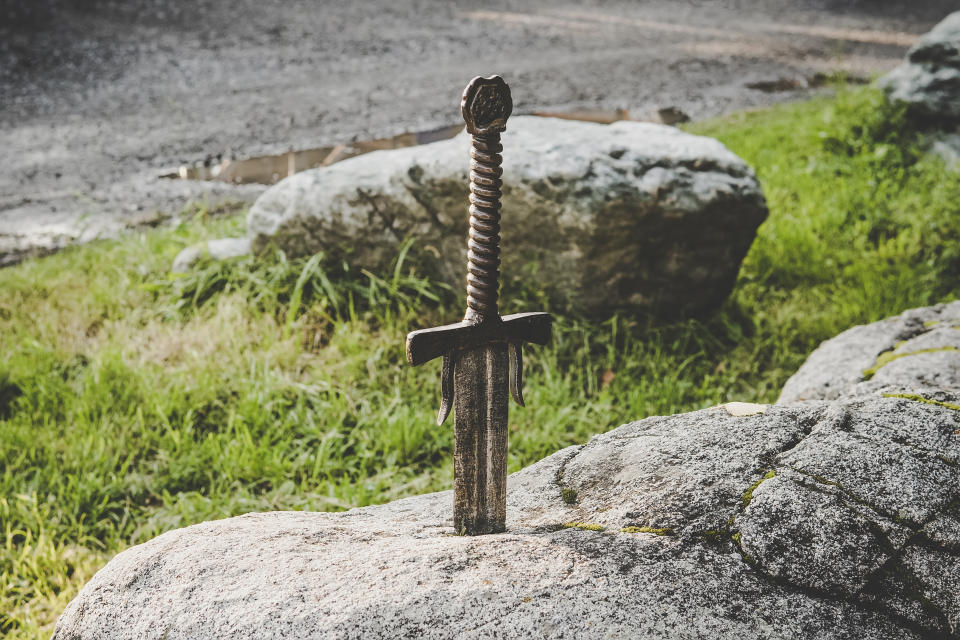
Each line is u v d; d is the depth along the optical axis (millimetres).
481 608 1595
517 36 13062
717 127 8742
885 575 1715
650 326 4578
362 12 13734
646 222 4293
